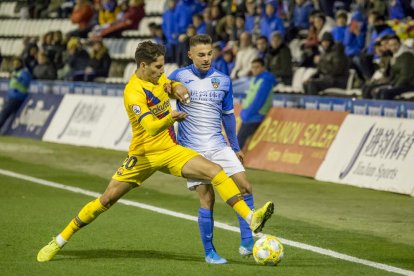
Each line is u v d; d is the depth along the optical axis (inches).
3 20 2837.1
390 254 775.7
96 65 2122.3
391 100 1375.5
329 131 1357.0
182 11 1979.6
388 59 1454.2
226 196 676.1
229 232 878.4
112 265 705.0
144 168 698.8
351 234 881.5
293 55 1786.4
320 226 928.9
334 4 1788.9
